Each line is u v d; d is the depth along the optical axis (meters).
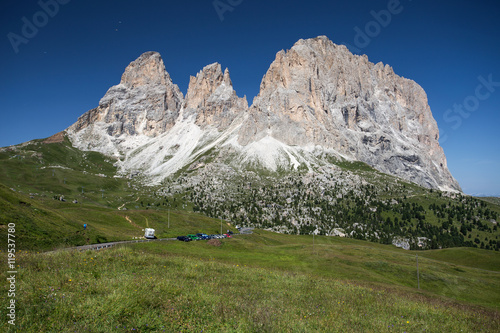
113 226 114.25
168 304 16.50
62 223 67.94
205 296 19.22
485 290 76.19
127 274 22.98
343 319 19.03
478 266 131.38
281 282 30.22
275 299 21.52
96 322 13.12
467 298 70.88
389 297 31.47
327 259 85.75
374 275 73.25
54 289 16.34
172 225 140.00
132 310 14.95
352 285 37.84
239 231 173.25
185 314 15.67
